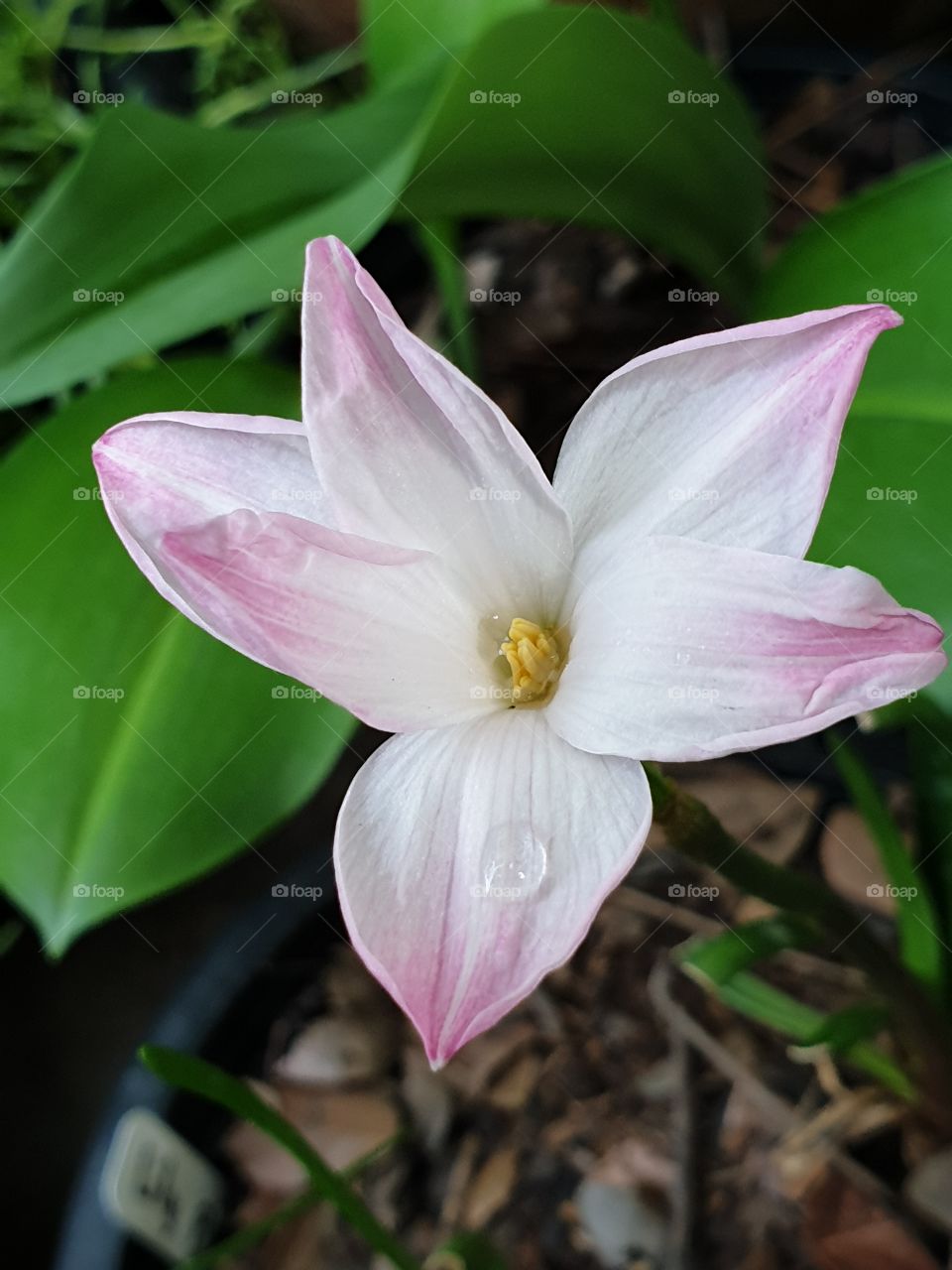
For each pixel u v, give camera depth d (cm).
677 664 8
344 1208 10
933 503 12
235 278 13
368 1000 16
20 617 13
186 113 22
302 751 12
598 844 8
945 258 13
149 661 13
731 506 8
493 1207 15
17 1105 20
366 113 14
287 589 8
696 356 8
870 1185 13
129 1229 14
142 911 21
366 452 9
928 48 21
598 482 9
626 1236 14
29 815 12
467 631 9
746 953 10
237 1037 16
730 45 22
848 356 8
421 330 21
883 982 11
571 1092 15
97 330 13
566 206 15
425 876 8
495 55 12
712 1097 15
